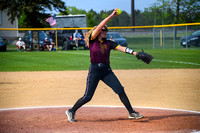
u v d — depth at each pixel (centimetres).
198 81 1554
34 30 3653
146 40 4391
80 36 3750
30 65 2403
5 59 2816
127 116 803
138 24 7962
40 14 5259
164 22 5972
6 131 654
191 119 752
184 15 5472
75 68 2222
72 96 1184
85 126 687
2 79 1678
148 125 690
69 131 645
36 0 5122
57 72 2002
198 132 629
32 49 3672
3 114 842
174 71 1997
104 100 1101
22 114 841
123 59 2828
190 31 4203
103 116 807
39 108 939
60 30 3866
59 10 5356
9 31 6253
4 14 6147
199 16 5366
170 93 1222
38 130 658
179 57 2906
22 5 5078
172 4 5622
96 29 664
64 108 936
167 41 4266
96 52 685
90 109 920
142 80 1605
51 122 733
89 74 709
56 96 1186
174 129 651
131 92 1255
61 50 3756
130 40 4450
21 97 1162
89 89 712
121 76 1775
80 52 3428
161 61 2602
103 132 632
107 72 709
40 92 1276
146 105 993
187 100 1077
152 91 1276
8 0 5175
